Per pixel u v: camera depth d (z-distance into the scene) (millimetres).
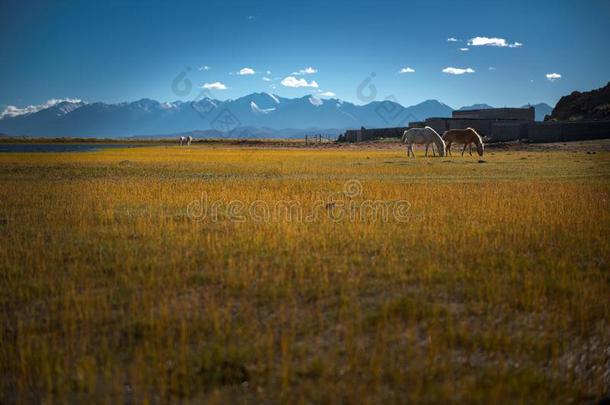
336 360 5715
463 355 5887
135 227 12000
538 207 14211
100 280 8141
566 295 7492
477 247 9984
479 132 69312
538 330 6484
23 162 35719
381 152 51906
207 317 6684
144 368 5477
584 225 11945
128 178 23719
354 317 6746
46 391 5234
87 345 6094
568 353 6016
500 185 20094
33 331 6426
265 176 24828
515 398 5086
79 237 11031
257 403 5012
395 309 6969
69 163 34500
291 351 5887
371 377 5363
